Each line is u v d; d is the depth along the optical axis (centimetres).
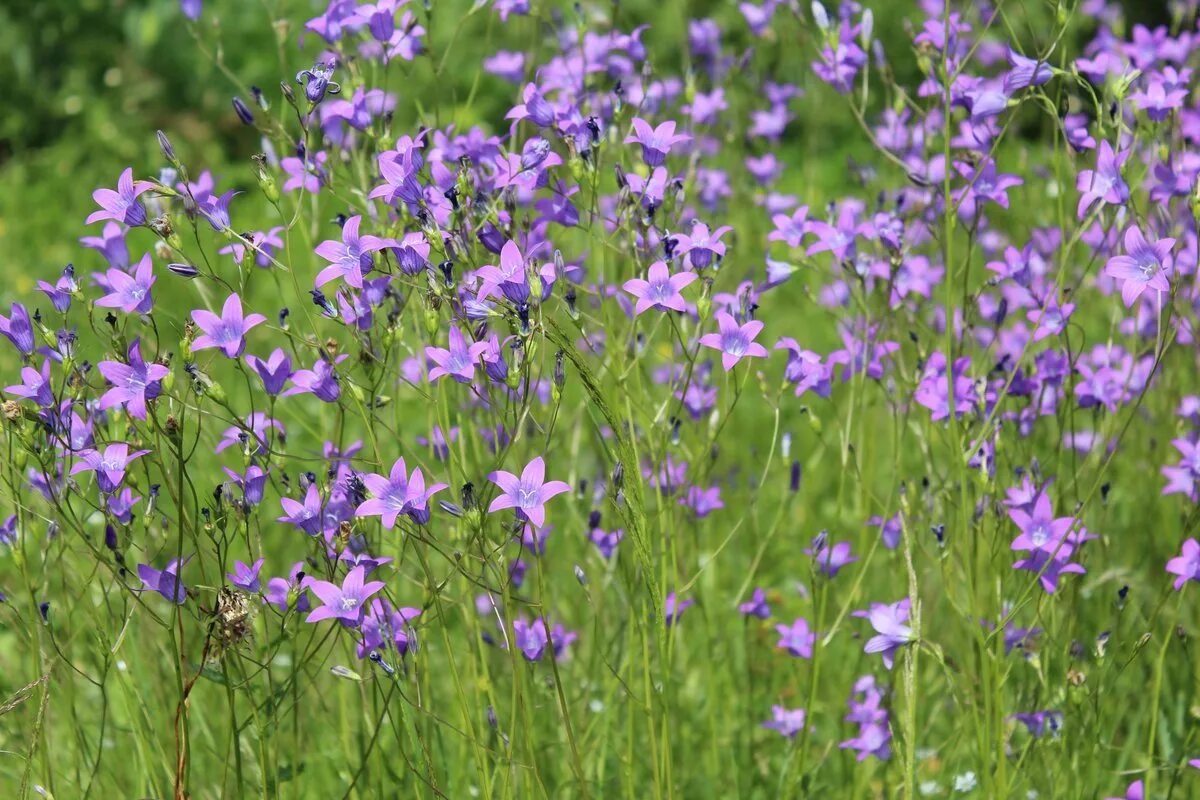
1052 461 592
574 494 572
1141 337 620
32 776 521
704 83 754
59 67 1561
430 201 443
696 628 662
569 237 635
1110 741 559
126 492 425
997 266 502
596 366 573
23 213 1310
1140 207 610
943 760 580
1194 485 496
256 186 1368
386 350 421
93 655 517
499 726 481
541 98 459
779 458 809
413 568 595
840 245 513
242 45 1562
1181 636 509
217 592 414
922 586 577
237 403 820
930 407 491
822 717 636
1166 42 625
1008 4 1045
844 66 537
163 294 967
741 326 439
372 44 568
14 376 716
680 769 568
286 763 545
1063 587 511
